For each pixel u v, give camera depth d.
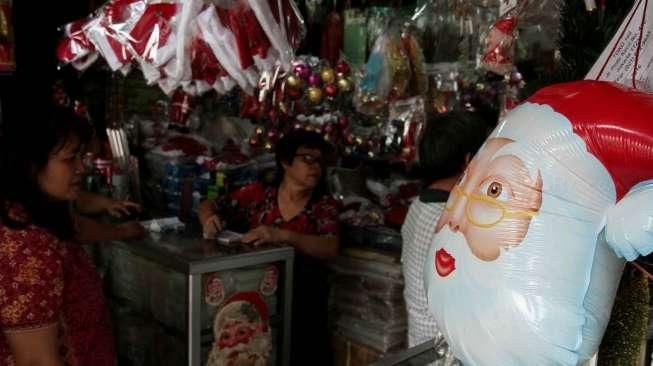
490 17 2.08
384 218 2.42
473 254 0.84
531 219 0.80
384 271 2.08
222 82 1.69
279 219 2.19
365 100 2.38
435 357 1.14
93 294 1.55
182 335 1.82
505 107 1.89
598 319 0.80
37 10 2.65
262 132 2.69
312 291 2.15
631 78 1.10
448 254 0.88
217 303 1.81
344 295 2.23
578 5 1.32
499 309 0.81
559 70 1.35
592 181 0.78
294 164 2.16
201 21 1.51
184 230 2.12
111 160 2.66
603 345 1.02
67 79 2.84
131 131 2.97
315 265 2.13
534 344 0.79
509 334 0.80
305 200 2.21
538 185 0.80
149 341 1.98
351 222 2.33
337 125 2.57
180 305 1.82
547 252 0.78
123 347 2.12
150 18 1.56
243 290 1.86
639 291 1.01
